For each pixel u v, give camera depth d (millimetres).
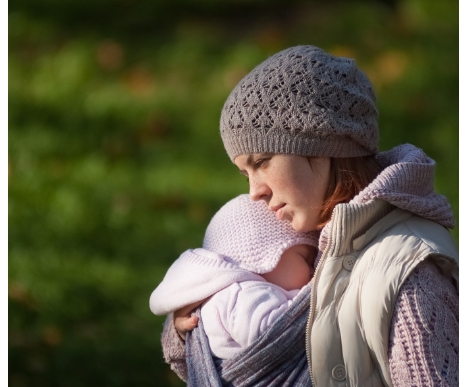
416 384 3242
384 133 11469
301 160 3639
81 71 13508
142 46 14766
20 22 15328
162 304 3947
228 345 3701
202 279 3811
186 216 9961
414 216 3607
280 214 3746
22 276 8305
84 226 9500
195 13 16281
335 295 3451
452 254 3520
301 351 3611
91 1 16297
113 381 7008
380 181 3523
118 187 10547
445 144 11242
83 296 8164
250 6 16344
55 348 7336
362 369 3371
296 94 3592
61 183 10461
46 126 11984
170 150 11711
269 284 3770
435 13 15055
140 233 9547
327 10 15797
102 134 11992
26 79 13320
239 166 3855
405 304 3301
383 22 15078
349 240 3496
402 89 12641
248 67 13719
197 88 13328
